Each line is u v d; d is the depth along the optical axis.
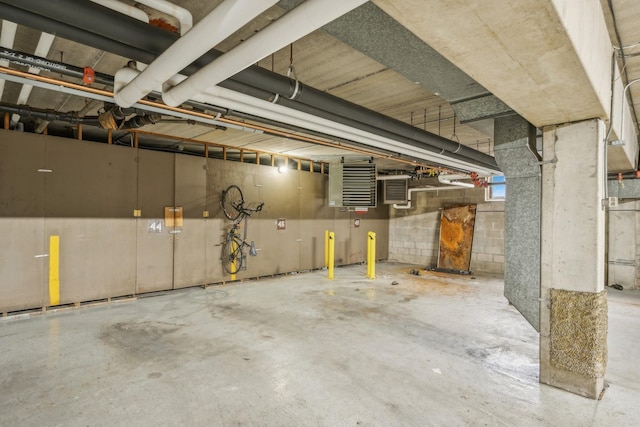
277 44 1.32
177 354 2.93
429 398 2.31
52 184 4.09
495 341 3.34
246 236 5.98
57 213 4.13
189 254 5.30
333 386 2.44
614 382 2.55
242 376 2.56
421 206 8.47
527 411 2.17
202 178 5.42
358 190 6.35
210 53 1.90
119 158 4.61
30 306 3.96
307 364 2.78
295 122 2.74
